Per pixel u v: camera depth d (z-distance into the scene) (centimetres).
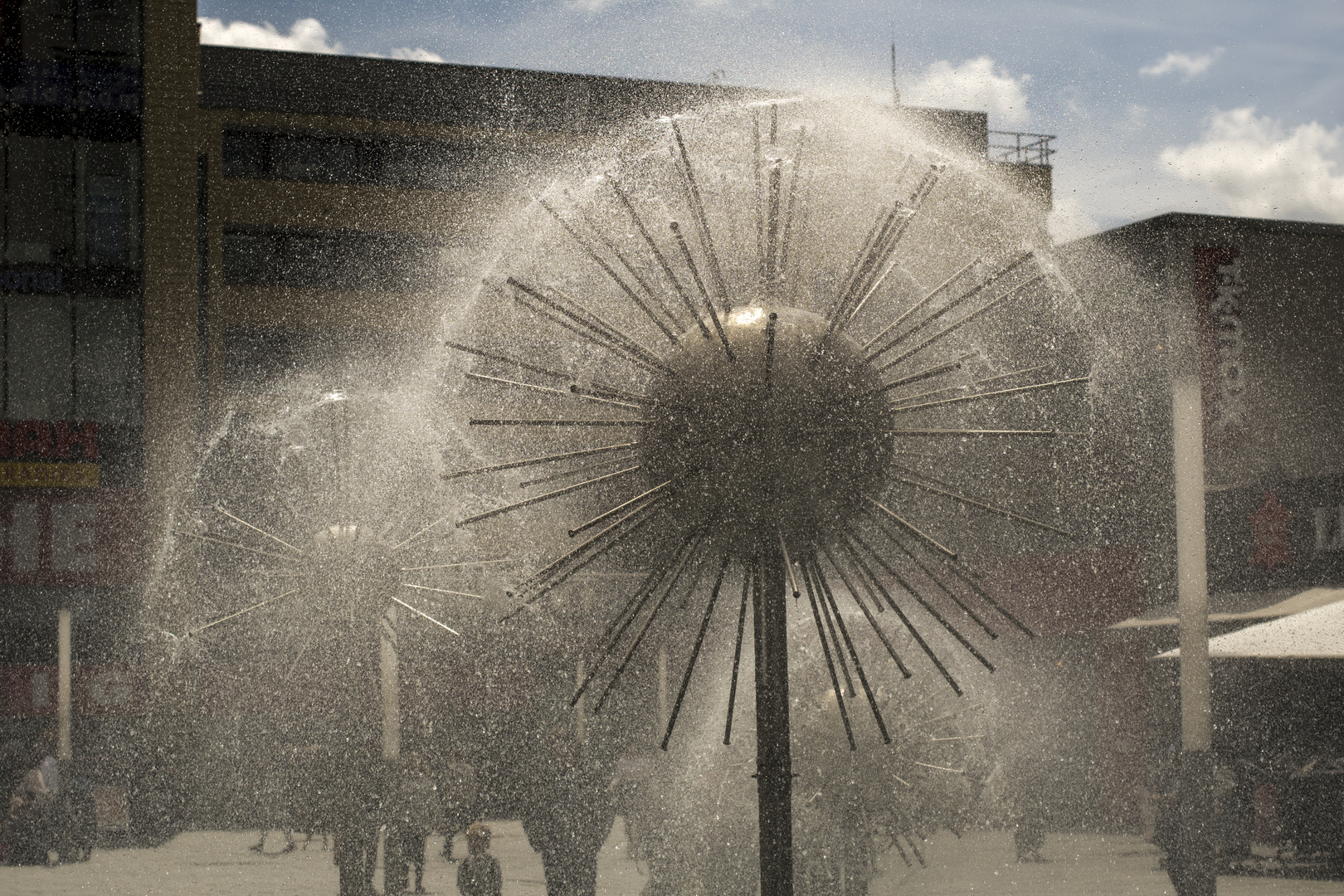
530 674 1958
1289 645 1184
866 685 361
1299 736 1648
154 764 2180
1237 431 1967
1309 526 1916
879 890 763
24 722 2283
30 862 1502
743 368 358
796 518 355
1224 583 1972
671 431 360
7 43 2505
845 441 357
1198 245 1948
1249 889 1058
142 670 2292
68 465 2408
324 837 1603
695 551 370
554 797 728
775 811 369
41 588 2366
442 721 1964
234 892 1148
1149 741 1775
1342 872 1164
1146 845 1491
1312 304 2011
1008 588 1836
